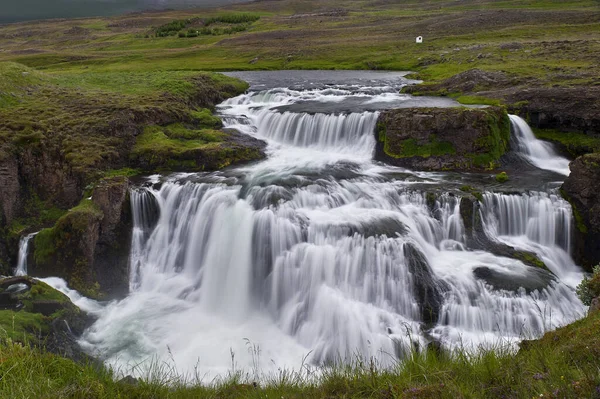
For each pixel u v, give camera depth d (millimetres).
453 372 8445
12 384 8453
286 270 20562
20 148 27703
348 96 44969
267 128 36750
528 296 17938
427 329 17531
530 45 61969
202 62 79625
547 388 6898
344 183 25828
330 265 19875
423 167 29359
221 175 27719
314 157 31969
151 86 42688
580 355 8016
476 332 17203
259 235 21750
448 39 81562
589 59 48531
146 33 150625
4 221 25734
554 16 91375
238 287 21688
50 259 22516
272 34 114500
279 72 68562
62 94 37562
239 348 18094
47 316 17188
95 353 17281
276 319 20234
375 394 8391
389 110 32438
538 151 31609
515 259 20719
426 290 18438
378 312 18453
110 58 86312
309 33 110438
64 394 8578
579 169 22984
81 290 21453
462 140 29266
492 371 8188
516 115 34094
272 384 10781
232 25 148625
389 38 90500
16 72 40062
